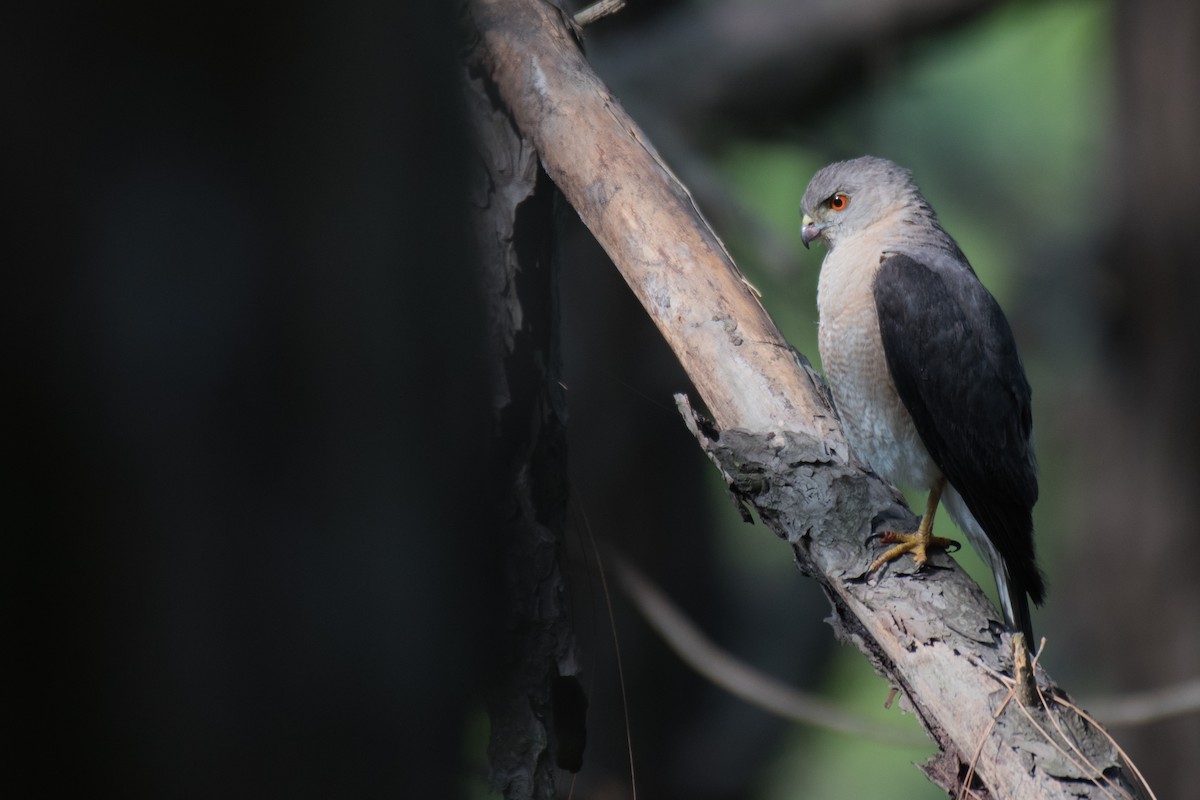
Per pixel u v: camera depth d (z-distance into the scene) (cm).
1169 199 1268
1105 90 1351
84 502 301
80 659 303
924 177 1589
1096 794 457
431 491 371
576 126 647
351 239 345
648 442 1288
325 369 334
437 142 399
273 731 322
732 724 1323
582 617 1150
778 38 1329
